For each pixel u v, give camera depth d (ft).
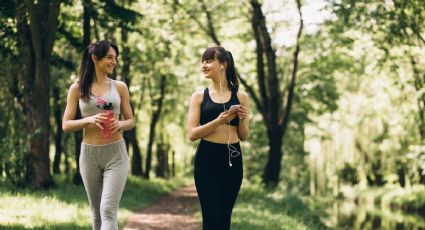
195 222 38.58
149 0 72.54
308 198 77.87
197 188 16.96
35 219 29.58
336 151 136.56
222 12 77.15
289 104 76.69
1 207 32.65
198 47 80.94
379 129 126.72
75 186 54.34
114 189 17.52
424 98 70.18
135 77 89.35
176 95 108.68
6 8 50.57
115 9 55.98
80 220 30.83
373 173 135.64
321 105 91.50
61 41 63.21
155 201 58.75
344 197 133.49
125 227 33.53
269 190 68.90
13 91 56.24
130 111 18.70
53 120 84.84
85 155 17.80
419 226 80.79
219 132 16.97
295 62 76.07
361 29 60.23
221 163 16.90
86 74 18.01
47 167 49.21
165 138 136.56
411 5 57.31
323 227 48.47
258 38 75.15
